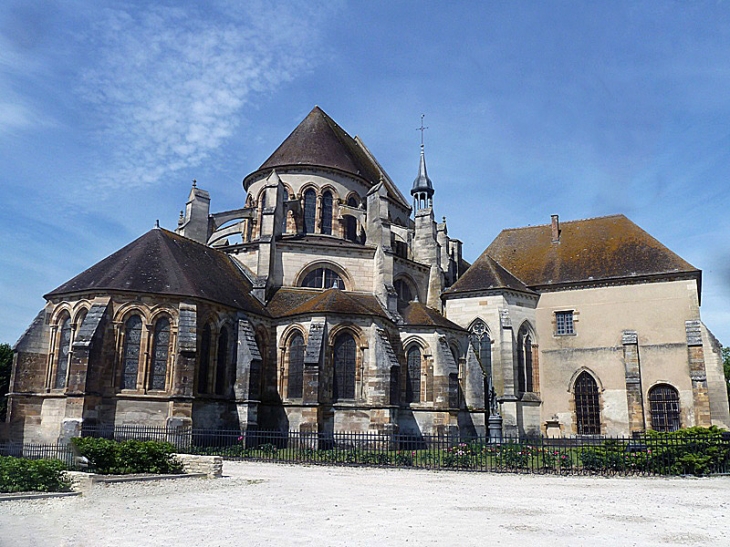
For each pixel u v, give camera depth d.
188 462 23.50
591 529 13.80
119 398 33.56
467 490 20.47
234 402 37.03
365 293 45.62
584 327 46.47
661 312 44.31
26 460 19.27
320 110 58.34
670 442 27.20
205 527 13.59
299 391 39.28
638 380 43.56
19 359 35.47
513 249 53.72
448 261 54.78
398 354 42.00
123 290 34.50
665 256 45.78
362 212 50.44
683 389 42.62
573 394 45.91
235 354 37.78
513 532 13.29
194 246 42.59
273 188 46.47
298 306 41.62
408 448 39.00
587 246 50.00
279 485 21.16
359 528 13.56
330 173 51.03
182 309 35.12
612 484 22.66
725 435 29.11
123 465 22.14
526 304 47.72
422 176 73.75
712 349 42.59
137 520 14.39
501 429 41.94
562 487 21.61
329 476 24.33
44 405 35.44
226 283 40.78
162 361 34.97
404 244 51.91
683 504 17.69
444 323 43.50
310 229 50.03
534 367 47.16
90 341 32.47
